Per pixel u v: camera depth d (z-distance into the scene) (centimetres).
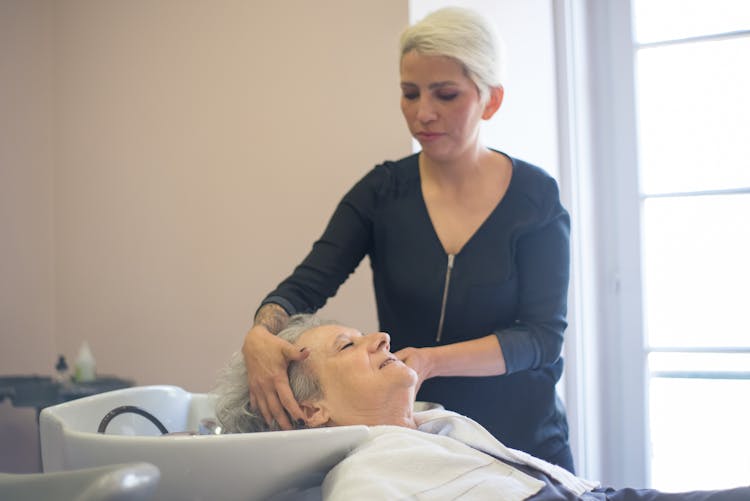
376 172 167
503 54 150
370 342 135
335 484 112
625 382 270
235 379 142
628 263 269
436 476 117
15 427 277
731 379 261
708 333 264
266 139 236
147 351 255
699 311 265
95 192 264
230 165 242
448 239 160
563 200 262
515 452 131
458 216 161
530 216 158
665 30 267
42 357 272
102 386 240
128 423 138
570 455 166
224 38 242
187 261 249
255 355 135
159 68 253
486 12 232
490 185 161
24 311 273
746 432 260
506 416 161
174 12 250
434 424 137
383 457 116
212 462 107
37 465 281
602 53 272
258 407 136
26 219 273
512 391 162
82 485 79
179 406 148
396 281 162
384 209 164
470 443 132
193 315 248
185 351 250
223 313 244
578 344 257
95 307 264
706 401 264
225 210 243
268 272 237
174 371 251
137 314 257
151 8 254
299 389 135
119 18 259
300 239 232
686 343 266
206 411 150
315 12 229
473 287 158
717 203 263
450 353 146
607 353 272
